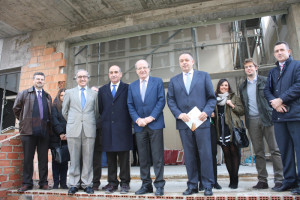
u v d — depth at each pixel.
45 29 5.30
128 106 2.68
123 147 2.62
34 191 2.93
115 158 2.78
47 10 4.58
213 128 2.79
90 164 2.78
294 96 2.25
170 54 5.89
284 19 4.28
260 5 4.02
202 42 6.20
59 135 3.15
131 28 4.73
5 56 5.49
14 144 3.35
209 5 4.25
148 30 4.78
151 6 4.51
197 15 4.30
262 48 6.14
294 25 3.92
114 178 2.75
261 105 2.70
